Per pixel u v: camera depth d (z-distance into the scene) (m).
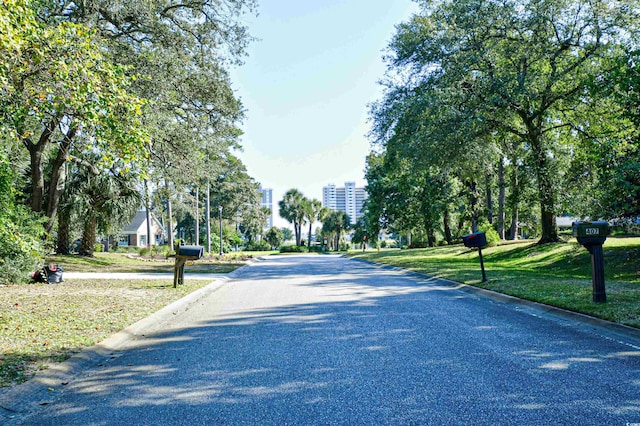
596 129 23.56
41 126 14.54
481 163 26.05
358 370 5.51
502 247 31.36
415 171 25.41
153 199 30.62
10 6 7.10
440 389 4.77
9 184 14.89
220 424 4.03
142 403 4.61
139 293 13.46
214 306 11.44
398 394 4.65
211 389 4.98
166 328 8.66
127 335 7.90
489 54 22.08
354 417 4.11
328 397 4.62
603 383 4.84
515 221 39.12
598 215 11.71
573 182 22.12
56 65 7.78
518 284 13.06
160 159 20.05
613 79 10.44
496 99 21.17
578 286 12.01
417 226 53.91
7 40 7.07
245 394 4.78
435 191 43.88
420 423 3.94
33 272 16.53
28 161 27.03
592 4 20.72
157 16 18.75
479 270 18.91
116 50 17.00
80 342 7.03
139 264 31.47
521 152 28.17
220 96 20.58
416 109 21.44
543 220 27.75
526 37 22.92
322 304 11.10
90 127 8.65
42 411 4.46
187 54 19.75
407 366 5.62
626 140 11.27
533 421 3.91
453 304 10.70
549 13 21.42
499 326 7.97
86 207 30.28
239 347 6.87
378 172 52.41
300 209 82.50
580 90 22.19
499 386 4.81
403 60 23.89
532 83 21.59
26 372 5.46
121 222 32.53
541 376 5.12
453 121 21.84
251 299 12.59
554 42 23.14
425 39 22.69
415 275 19.38
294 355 6.29
